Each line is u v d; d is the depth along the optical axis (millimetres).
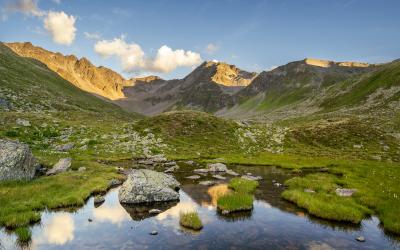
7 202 29859
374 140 91625
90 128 88000
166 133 89375
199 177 48344
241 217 28453
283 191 38844
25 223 25312
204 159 68812
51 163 49438
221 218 28109
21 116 86312
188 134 90312
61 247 21312
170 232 24438
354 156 75938
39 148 63469
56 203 30781
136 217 28109
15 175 37312
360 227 26172
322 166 61656
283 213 29812
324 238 23641
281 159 69750
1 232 23828
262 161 66812
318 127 105375
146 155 69688
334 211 28406
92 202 32938
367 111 159250
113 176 44938
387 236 24234
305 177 47875
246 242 22656
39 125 81000
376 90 191500
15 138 67500
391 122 117438
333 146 89250
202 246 21797
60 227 25219
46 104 159625
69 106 175500
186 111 110000
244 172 54469
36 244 21750
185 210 30562
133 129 91938
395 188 38750
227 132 95250
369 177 46781
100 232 24250
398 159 71875
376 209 30562
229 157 71188
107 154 67250
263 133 100375
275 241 22922
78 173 44219
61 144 69625
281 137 97250
